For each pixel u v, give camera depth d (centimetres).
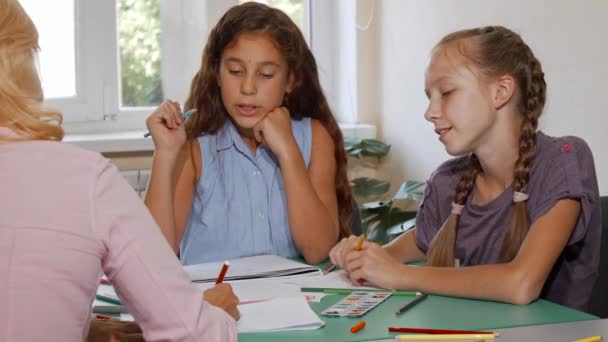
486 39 145
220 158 187
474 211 155
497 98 145
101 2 299
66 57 296
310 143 191
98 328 108
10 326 85
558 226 139
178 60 314
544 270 133
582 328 116
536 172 147
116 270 92
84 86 299
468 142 145
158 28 312
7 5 91
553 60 230
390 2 307
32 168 89
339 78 330
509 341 110
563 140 150
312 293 139
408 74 297
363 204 296
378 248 145
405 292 137
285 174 177
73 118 298
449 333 113
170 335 94
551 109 234
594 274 152
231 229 184
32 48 94
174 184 179
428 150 286
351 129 312
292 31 184
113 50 303
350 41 320
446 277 135
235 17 180
